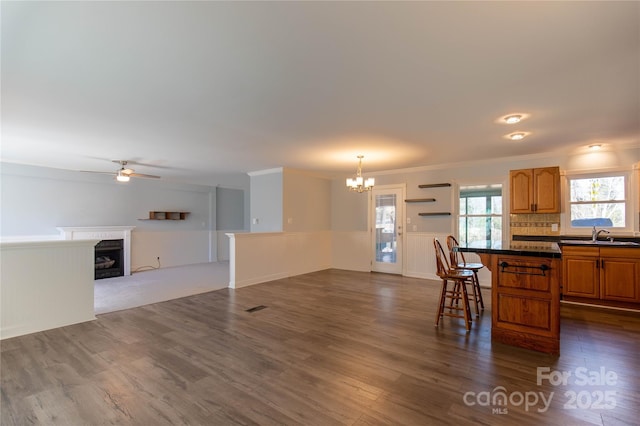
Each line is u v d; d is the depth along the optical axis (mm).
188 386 2305
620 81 2439
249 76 2371
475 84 2504
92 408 2045
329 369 2555
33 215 6180
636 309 4117
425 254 6410
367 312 4086
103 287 5680
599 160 4723
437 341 3115
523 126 3586
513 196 5074
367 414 1976
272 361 2699
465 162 5812
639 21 1689
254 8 1597
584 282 4395
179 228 8609
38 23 1713
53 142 4277
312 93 2676
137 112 3121
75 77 2377
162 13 1637
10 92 2639
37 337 3271
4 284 3303
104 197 7168
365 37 1863
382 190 7039
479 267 3932
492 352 2857
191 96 2734
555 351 2795
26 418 1947
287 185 6707
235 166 6320
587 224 4852
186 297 4910
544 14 1646
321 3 1561
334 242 7820
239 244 5645
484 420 1910
